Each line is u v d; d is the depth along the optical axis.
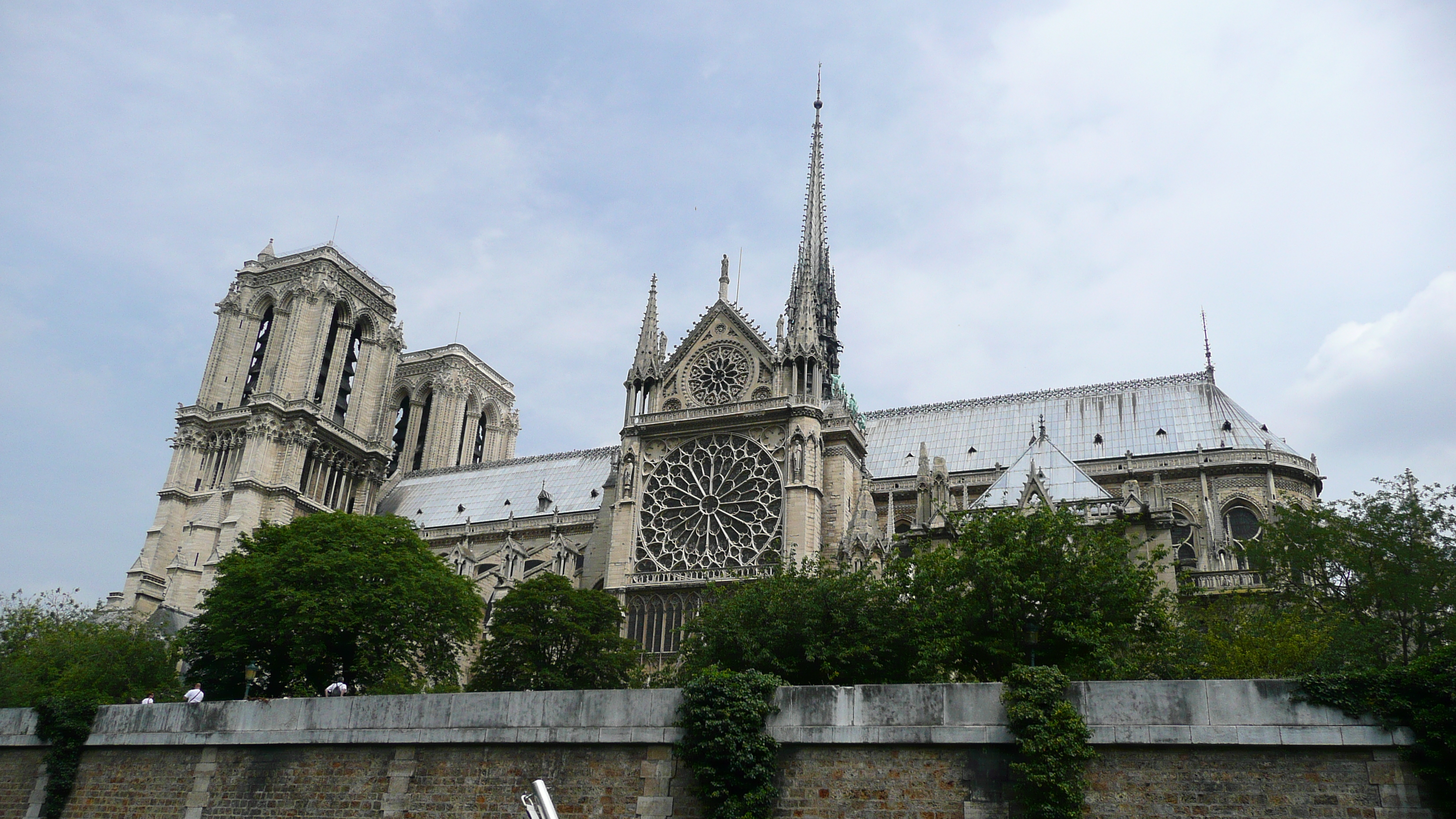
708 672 35.44
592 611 75.56
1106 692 31.59
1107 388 104.00
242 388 123.94
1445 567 54.38
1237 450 89.56
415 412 151.00
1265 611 57.50
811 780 33.25
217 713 42.34
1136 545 54.97
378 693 62.69
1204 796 29.94
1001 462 99.88
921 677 46.22
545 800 25.33
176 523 115.88
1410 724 28.75
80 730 44.53
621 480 88.88
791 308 114.56
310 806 38.81
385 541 74.69
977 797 31.50
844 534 82.06
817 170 124.69
